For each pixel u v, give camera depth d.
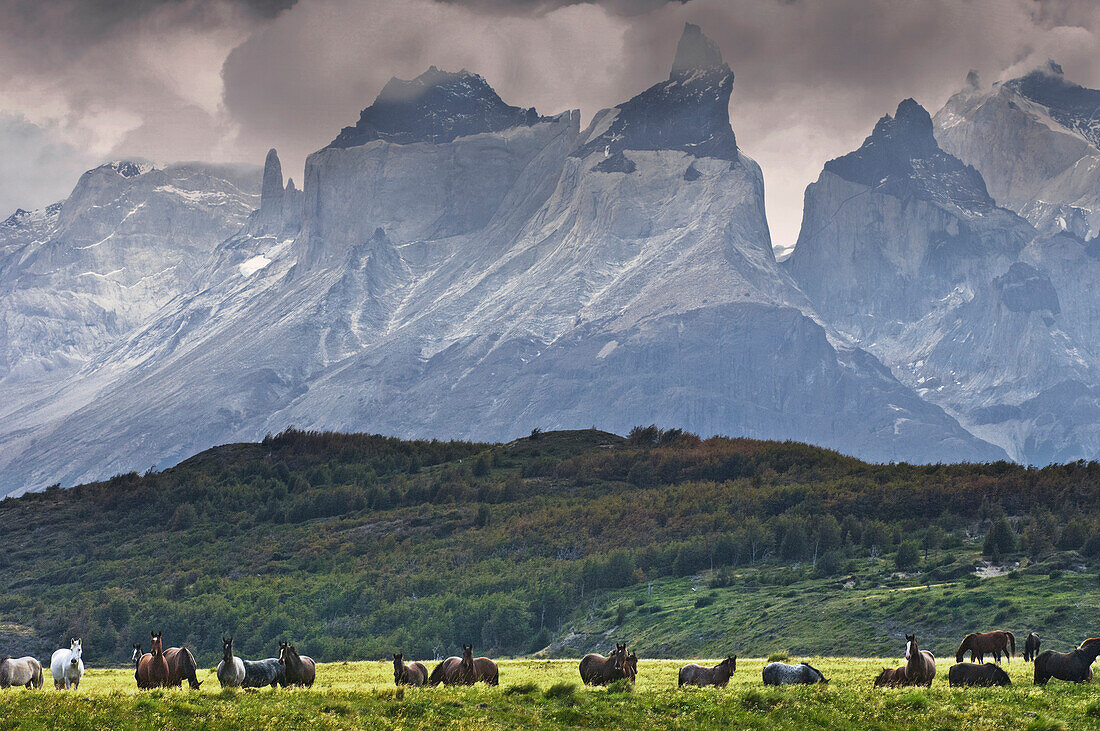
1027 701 178.88
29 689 193.12
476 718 175.25
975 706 175.00
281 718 171.00
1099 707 170.50
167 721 167.38
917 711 174.50
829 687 195.25
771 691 188.88
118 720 167.62
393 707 182.25
